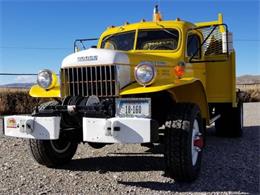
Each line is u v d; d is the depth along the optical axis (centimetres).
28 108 1627
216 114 740
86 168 516
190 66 587
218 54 674
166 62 516
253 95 2594
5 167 518
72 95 470
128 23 658
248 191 404
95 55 454
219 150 630
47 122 433
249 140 741
